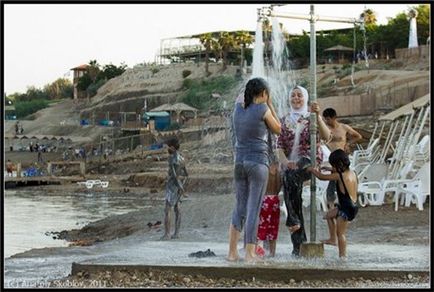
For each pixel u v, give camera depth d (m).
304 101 12.52
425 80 78.88
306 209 19.61
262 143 11.64
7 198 49.06
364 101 74.25
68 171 86.69
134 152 91.50
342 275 10.59
